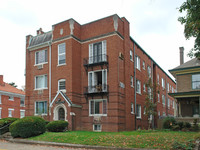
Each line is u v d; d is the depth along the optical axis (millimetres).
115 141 13344
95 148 12727
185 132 17609
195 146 11180
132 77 26000
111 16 23141
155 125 32812
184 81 25016
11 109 38719
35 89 26219
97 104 22844
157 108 34500
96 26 24109
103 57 22812
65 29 24328
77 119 22562
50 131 19797
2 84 40250
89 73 23781
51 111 22953
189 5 12945
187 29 14781
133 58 26812
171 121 21422
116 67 22031
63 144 13938
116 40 22438
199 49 14812
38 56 26922
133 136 14531
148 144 12211
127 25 25375
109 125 21422
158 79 37250
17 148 13672
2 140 17656
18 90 42406
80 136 15438
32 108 26062
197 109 24953
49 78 25172
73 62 23297
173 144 11500
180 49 32188
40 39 27234
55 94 24047
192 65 25016
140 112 27453
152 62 34781
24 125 16922
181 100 25781
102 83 22547
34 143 15320
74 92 22828
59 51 24547
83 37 24844
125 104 23000
